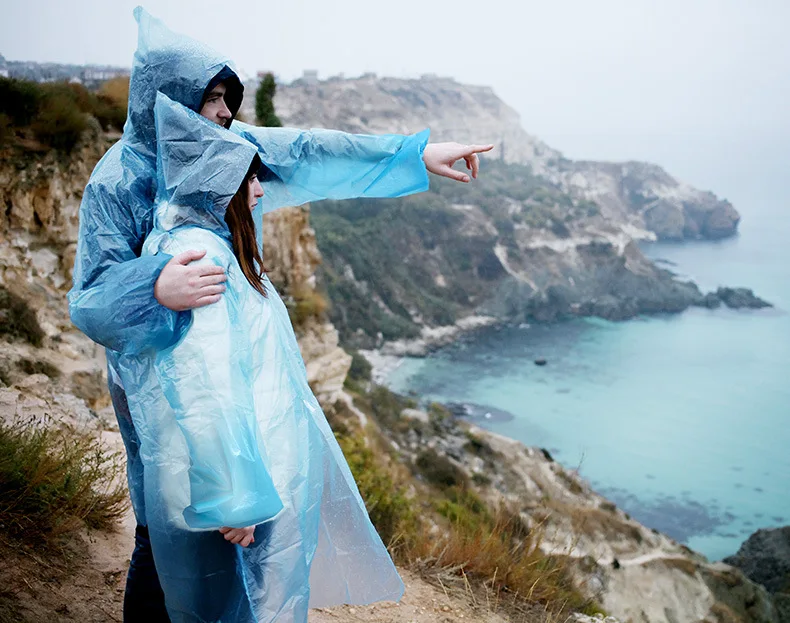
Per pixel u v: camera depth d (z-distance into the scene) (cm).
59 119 1327
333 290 16025
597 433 12688
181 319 209
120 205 228
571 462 11506
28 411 559
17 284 1050
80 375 852
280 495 218
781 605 2794
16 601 281
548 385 15212
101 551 351
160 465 212
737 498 10250
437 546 493
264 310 228
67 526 344
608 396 14900
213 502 200
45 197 1275
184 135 220
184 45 231
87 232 226
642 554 2791
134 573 246
